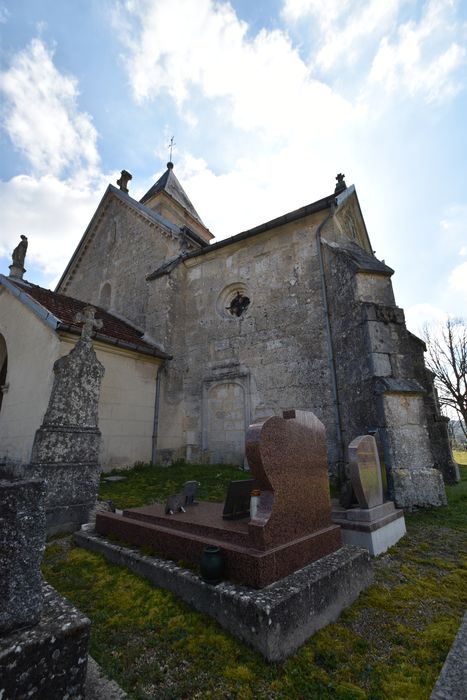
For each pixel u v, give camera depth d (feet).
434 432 28.09
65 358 16.33
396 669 6.36
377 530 12.23
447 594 9.23
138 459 28.50
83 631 4.85
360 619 8.07
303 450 10.18
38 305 25.27
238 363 30.66
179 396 33.27
